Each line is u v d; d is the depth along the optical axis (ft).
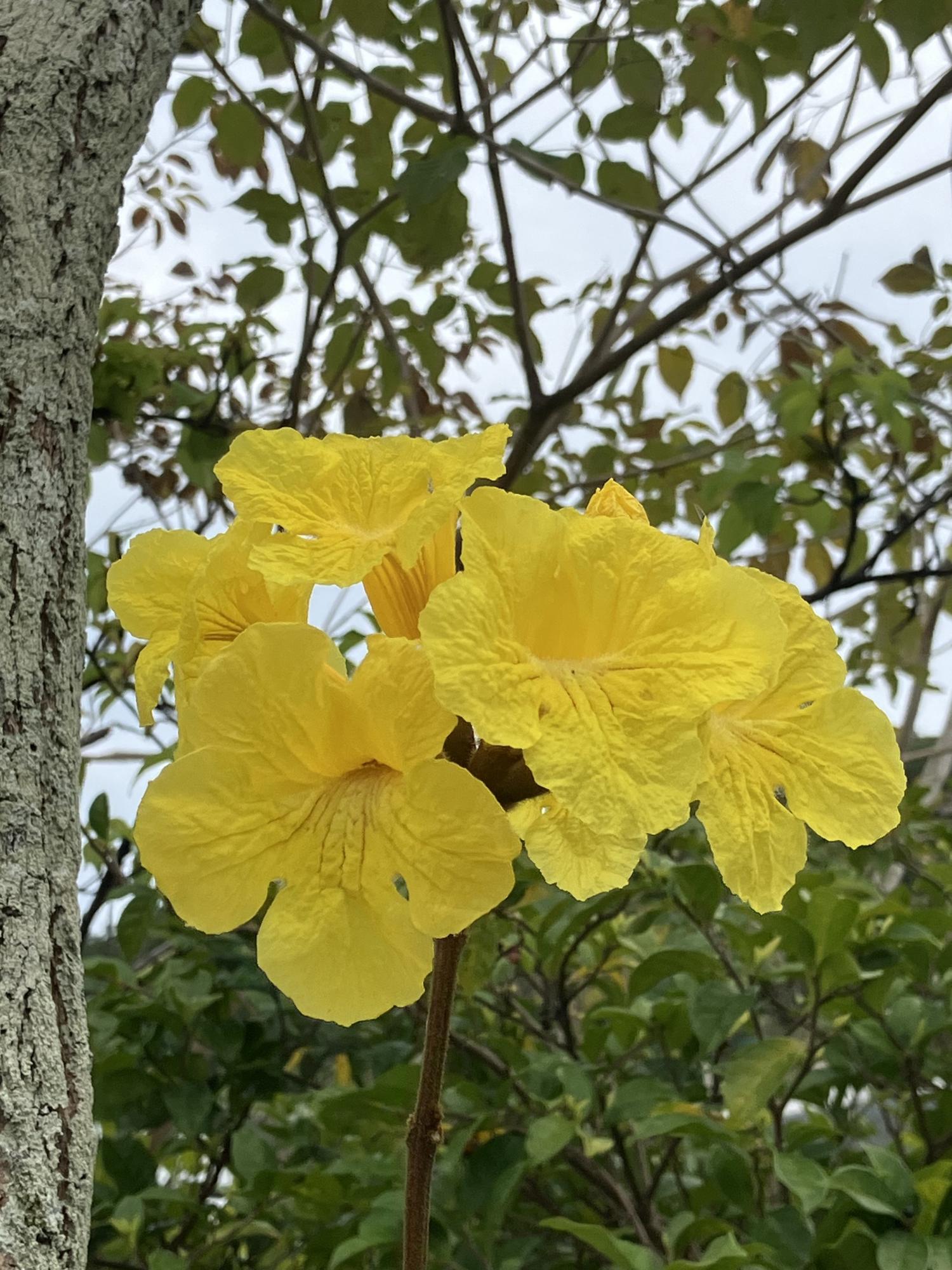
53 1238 0.82
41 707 0.93
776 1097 1.98
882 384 2.17
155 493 2.75
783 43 1.92
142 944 2.05
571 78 2.33
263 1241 2.43
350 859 0.88
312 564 0.94
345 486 1.01
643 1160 2.28
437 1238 1.70
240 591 1.01
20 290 0.99
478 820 0.85
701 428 3.19
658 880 2.05
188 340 2.40
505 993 2.42
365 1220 1.69
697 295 2.24
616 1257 1.46
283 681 0.90
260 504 0.98
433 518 0.92
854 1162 2.04
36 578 0.94
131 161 1.09
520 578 0.92
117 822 2.41
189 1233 2.29
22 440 0.96
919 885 2.70
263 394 3.08
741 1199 1.73
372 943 0.86
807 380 2.28
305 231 2.30
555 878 0.84
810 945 1.79
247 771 0.90
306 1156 2.42
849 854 2.64
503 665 0.88
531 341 2.82
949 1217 1.49
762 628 0.92
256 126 2.36
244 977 2.29
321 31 2.22
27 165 1.01
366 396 2.95
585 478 2.99
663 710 0.90
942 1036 2.26
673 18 2.03
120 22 1.07
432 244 2.15
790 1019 2.17
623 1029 2.06
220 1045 2.20
